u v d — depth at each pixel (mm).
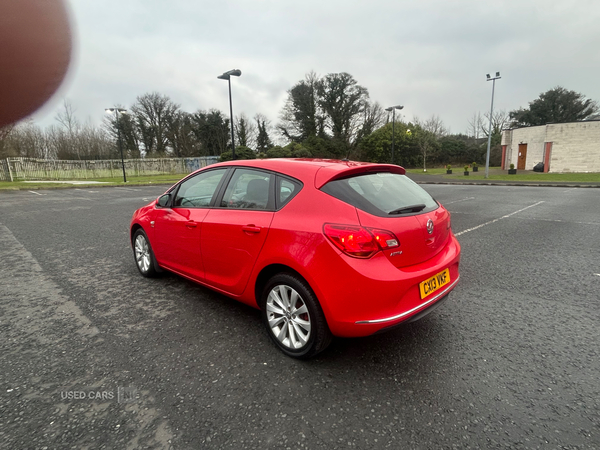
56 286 4293
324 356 2717
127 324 3260
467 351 2762
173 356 2719
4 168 31547
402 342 2914
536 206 11164
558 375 2441
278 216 2678
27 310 3590
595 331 3064
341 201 2459
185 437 1910
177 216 3674
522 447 1824
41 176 33719
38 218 9930
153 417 2062
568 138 29297
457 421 2014
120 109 27703
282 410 2117
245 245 2865
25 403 2188
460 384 2352
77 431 1953
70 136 46000
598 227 7602
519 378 2410
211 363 2621
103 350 2811
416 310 2445
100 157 47031
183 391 2297
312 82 54594
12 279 4566
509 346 2830
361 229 2318
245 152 44031
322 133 55469
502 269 4820
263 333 3078
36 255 5773
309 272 2402
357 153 54469
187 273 3688
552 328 3129
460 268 4887
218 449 1828
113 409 2129
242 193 3096
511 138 36469
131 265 5176
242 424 2002
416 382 2379
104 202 13984
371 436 1909
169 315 3445
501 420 2020
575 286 4148
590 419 2023
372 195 2566
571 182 20406
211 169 3549
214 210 3273
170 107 56438
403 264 2463
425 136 48000
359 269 2271
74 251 6031
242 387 2340
